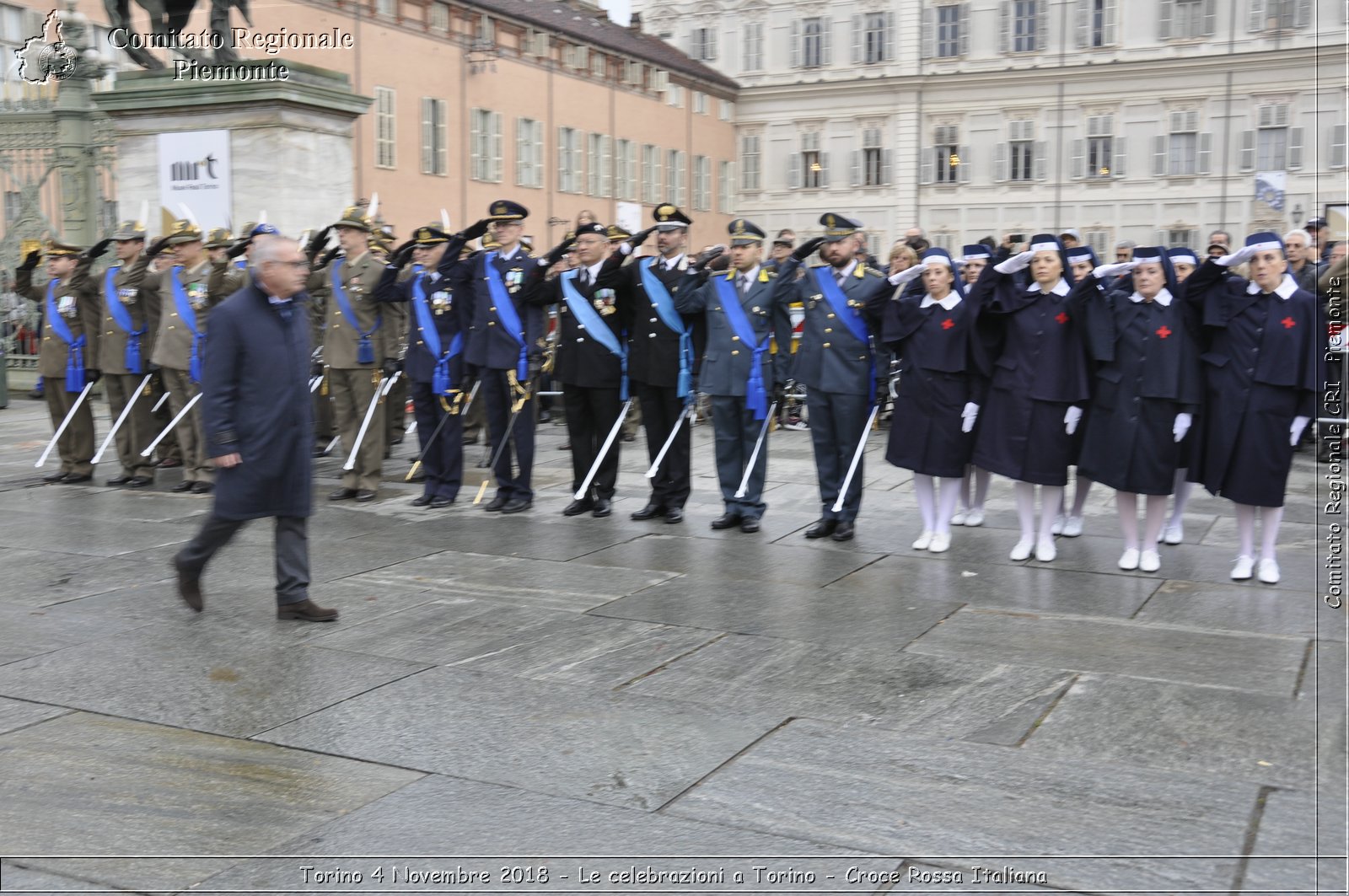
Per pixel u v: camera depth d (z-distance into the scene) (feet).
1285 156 128.67
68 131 57.16
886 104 147.23
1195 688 18.71
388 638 21.33
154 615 22.68
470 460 42.22
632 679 19.21
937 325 27.45
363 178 98.22
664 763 15.92
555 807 14.65
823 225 28.78
